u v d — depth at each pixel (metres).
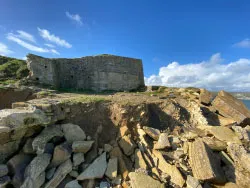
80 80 18.61
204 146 6.14
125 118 7.72
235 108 9.48
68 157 5.73
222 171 5.88
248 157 5.98
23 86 13.40
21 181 5.06
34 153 5.81
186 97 11.55
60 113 7.07
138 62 21.47
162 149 6.63
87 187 5.31
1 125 5.15
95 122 7.56
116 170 5.70
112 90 18.61
